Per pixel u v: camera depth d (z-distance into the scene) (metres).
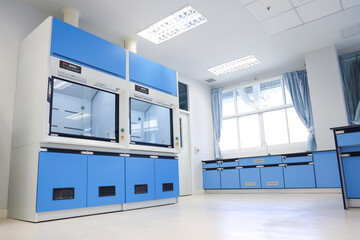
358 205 3.12
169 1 4.05
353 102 5.66
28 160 2.98
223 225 2.24
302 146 6.33
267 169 5.97
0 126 3.34
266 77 7.03
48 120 2.96
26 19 3.82
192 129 6.88
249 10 4.33
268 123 6.95
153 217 2.88
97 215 3.17
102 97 3.79
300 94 6.28
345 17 4.66
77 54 3.38
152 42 5.27
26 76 3.37
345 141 3.06
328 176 5.25
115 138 3.74
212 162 6.79
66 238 1.94
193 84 7.23
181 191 6.20
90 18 4.36
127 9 4.16
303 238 1.71
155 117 4.52
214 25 4.76
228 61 6.28
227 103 7.75
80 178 3.15
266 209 3.21
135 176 3.82
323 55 5.79
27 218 2.82
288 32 5.10
